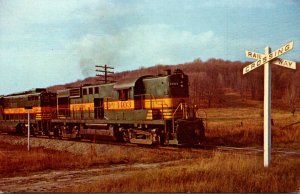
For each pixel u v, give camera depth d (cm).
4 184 1307
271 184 1085
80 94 2730
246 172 1193
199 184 1077
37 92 3316
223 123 3444
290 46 1162
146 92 2198
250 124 3116
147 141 2116
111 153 1939
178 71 2133
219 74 10219
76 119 2747
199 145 2130
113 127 2397
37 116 3234
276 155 1692
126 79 2316
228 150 1847
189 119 2017
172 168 1319
